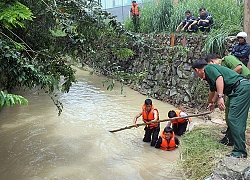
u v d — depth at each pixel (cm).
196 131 457
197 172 345
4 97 206
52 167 493
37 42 454
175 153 535
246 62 557
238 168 296
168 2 1047
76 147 573
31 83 368
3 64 300
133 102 904
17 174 470
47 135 637
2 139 615
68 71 458
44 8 412
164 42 934
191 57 800
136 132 649
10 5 265
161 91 925
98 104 886
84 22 396
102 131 658
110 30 416
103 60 421
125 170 478
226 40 694
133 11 1166
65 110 823
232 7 830
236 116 327
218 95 327
